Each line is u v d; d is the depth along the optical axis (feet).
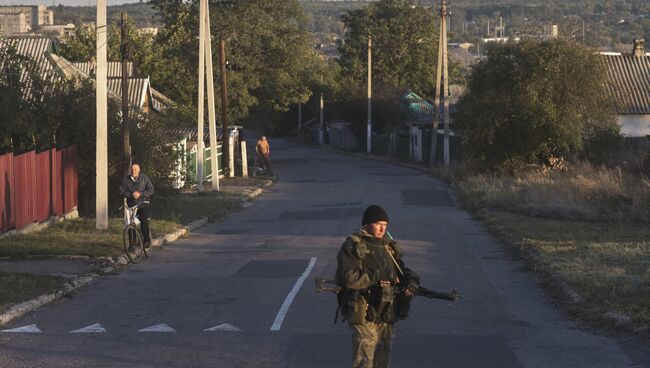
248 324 65.98
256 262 101.96
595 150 234.38
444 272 93.25
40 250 102.94
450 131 338.13
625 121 304.50
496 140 233.14
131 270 97.66
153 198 168.35
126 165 147.64
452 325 65.98
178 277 91.56
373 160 388.37
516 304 74.84
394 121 467.11
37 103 144.77
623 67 321.52
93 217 150.71
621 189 152.87
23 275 85.35
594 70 230.89
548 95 228.22
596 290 74.38
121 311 71.87
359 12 611.06
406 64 596.70
